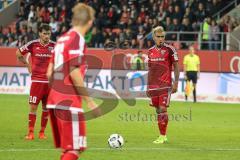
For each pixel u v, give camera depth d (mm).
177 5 83312
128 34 80438
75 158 20141
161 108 35344
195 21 82250
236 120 51219
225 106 66625
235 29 80688
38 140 35875
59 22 87000
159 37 35438
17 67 78062
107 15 87000
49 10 89938
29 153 30406
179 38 79062
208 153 31328
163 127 35438
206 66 73250
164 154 30703
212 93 73062
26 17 93625
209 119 51688
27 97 72750
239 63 72438
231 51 72625
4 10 96188
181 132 41656
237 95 72125
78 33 20125
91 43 81125
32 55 36625
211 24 78375
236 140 37344
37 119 49062
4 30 89438
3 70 78500
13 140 35688
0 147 32500
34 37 83125
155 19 80812
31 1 94062
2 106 60406
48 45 36531
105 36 81438
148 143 35094
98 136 38344
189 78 69750
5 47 78438
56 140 20969
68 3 89375
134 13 85250
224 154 31078
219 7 84875
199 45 76750
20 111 55469
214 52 73125
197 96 73188
